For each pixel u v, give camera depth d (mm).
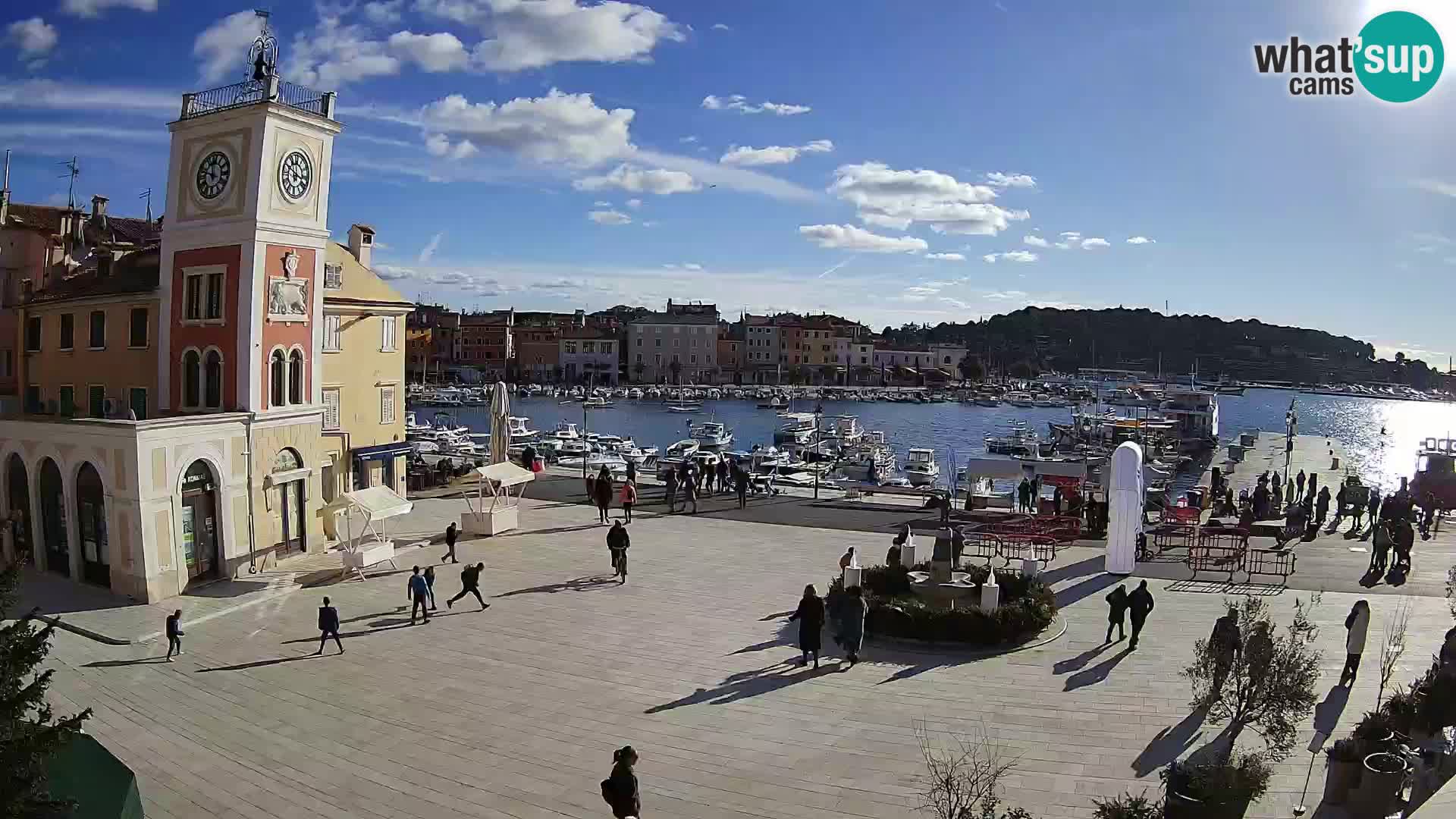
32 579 31922
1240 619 18859
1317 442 108875
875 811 15688
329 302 41531
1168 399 131625
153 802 16938
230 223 33875
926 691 20969
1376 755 14945
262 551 33969
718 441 113938
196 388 35156
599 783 17078
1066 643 23969
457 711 20672
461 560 34781
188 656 24797
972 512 43031
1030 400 183875
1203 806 13914
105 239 50906
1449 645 18828
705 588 30438
